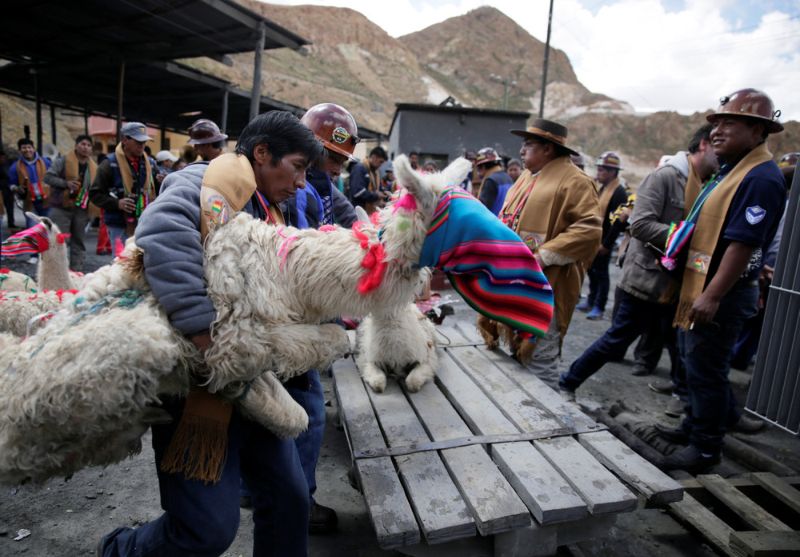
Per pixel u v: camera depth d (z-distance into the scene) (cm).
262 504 183
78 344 125
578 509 194
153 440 161
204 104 2055
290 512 181
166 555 156
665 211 381
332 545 257
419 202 162
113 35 1254
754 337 527
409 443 241
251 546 256
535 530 204
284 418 162
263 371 145
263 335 141
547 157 358
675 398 426
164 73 1552
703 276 302
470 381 312
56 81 1752
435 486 211
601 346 399
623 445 240
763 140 294
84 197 670
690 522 267
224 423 153
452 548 207
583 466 220
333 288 154
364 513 284
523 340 340
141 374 126
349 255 155
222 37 1201
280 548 186
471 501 198
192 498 151
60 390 121
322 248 155
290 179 174
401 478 221
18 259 793
